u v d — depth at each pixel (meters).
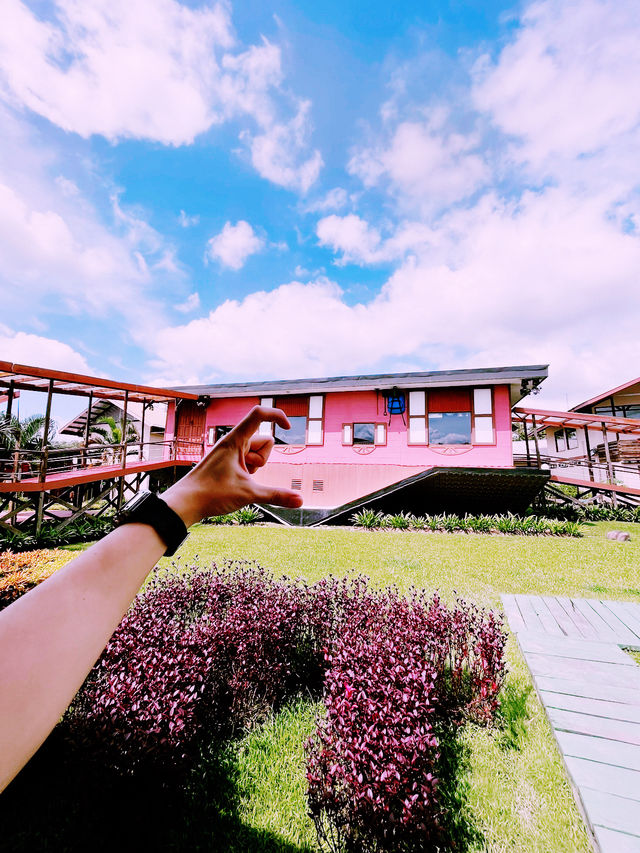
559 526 11.15
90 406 13.67
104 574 0.49
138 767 2.21
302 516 12.75
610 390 18.69
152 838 2.26
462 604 3.87
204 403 16.38
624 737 2.70
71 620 0.43
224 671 3.29
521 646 4.14
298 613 3.78
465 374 13.03
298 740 2.97
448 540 10.10
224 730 3.10
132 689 2.49
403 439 13.78
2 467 12.86
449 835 2.22
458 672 3.40
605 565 7.66
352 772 2.11
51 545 9.93
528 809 2.43
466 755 2.86
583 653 3.96
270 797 2.52
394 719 2.23
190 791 2.55
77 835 2.22
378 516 12.68
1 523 9.59
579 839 2.22
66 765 2.37
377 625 3.39
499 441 12.87
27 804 2.39
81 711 2.64
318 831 2.18
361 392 14.55
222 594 4.41
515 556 8.33
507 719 3.20
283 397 15.55
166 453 16.53
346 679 2.52
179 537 0.57
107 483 14.13
